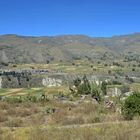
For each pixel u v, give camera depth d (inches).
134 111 1062.4
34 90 4658.0
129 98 1090.1
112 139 674.2
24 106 1695.4
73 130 772.0
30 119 1214.9
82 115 1227.2
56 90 4178.2
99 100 2017.7
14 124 1064.8
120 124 840.9
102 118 1089.4
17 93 4530.0
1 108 1574.8
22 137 714.8
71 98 2283.5
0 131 802.2
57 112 1333.7
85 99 2159.2
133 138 671.1
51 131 777.6
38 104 1809.8
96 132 737.0
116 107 1357.0
